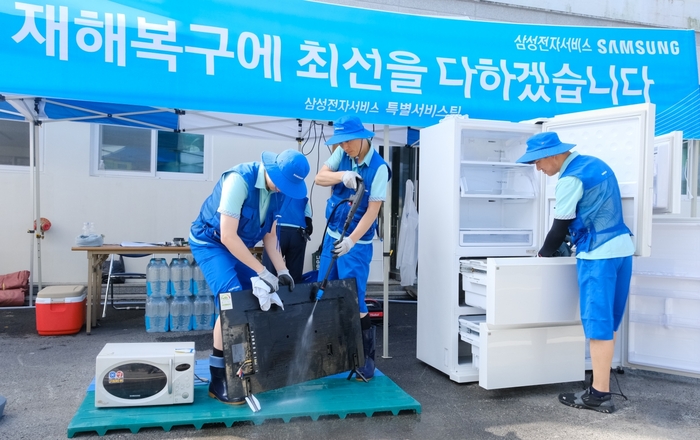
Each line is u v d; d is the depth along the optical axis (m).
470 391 3.53
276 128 5.90
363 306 3.48
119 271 6.27
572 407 3.27
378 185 3.34
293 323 3.08
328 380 3.48
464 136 4.05
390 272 7.68
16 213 6.12
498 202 4.29
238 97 3.58
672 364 3.96
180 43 3.46
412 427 2.89
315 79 3.77
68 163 6.28
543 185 3.96
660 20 7.44
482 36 4.27
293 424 2.88
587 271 3.15
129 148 6.58
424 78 4.07
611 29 4.55
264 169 2.83
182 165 6.79
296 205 4.25
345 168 3.47
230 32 3.58
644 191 3.35
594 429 2.93
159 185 6.60
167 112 5.32
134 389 2.89
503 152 4.28
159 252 4.86
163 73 3.42
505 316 3.14
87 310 4.80
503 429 2.90
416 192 7.62
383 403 3.06
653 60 4.59
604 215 3.12
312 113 3.77
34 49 3.18
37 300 4.67
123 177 6.47
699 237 3.89
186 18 3.49
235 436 2.70
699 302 3.91
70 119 5.39
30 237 6.16
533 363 3.35
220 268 2.92
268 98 3.65
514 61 4.31
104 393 2.85
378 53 3.95
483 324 3.27
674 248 3.99
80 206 6.34
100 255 5.20
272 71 3.66
